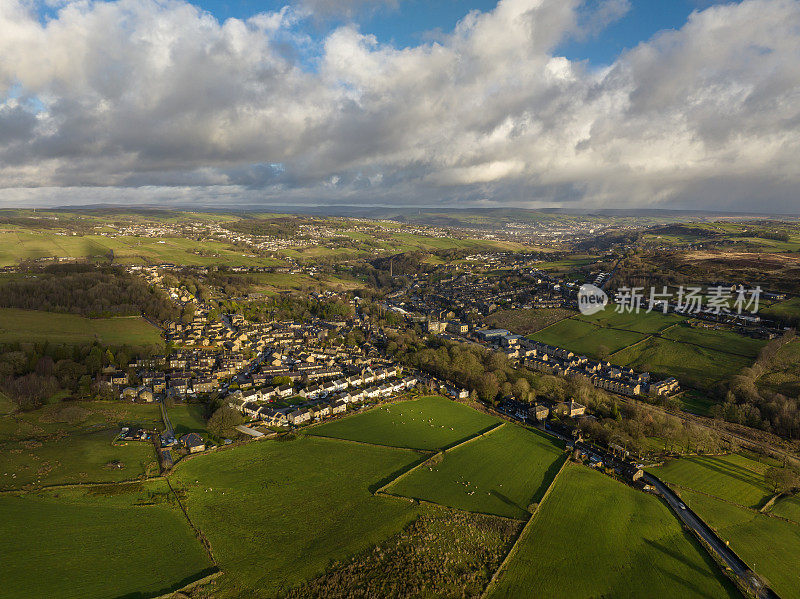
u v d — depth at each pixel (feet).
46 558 294.87
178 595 280.92
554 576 323.37
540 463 488.02
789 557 358.23
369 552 333.01
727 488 456.45
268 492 403.95
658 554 354.33
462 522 376.27
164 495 383.24
